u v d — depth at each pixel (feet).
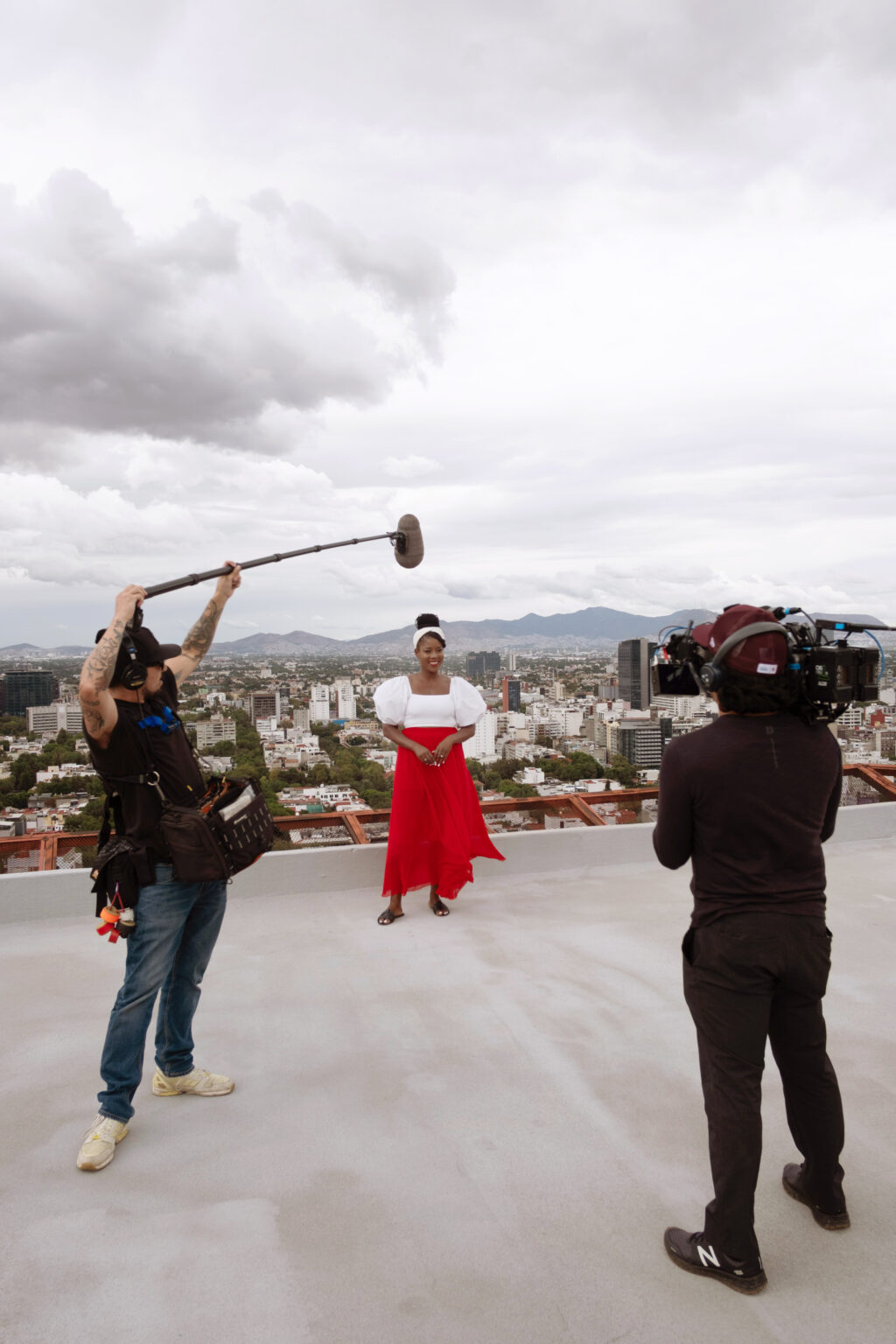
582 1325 5.00
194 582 8.52
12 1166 6.77
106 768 6.95
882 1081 8.07
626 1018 9.55
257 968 11.25
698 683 5.54
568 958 11.54
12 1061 8.64
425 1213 6.11
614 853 16.75
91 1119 7.50
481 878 15.87
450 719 13.29
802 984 5.24
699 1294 5.26
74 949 12.15
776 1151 6.93
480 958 11.57
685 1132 7.20
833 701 5.12
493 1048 8.82
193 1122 7.44
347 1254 5.67
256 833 7.39
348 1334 4.93
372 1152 6.91
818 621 5.52
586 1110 7.57
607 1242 5.78
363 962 11.46
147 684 7.13
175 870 6.84
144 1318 5.08
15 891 13.26
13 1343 4.87
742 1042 5.17
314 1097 7.84
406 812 13.10
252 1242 5.80
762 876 5.13
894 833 19.13
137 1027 6.96
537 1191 6.37
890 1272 5.46
